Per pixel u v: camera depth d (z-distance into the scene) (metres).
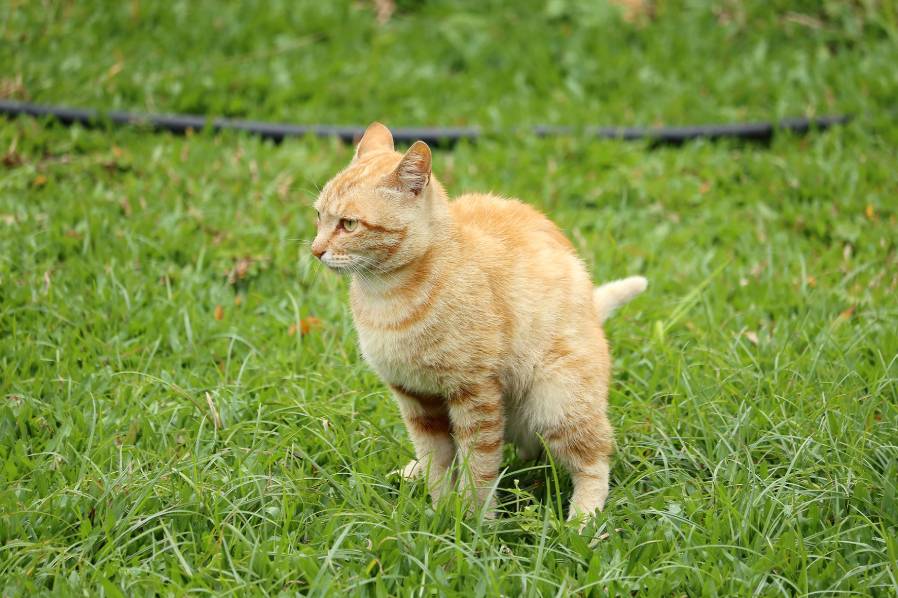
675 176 11.71
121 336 8.66
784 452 7.20
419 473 7.11
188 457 6.99
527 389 6.97
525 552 6.38
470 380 6.59
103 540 6.27
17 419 7.41
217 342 8.67
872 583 5.89
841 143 12.32
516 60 14.37
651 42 14.72
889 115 12.58
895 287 9.52
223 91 13.13
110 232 10.02
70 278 9.23
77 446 7.23
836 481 6.69
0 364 8.14
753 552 6.14
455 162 11.90
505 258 6.80
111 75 12.91
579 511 6.69
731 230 10.73
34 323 8.65
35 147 11.48
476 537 6.05
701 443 7.42
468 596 5.78
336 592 5.70
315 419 7.48
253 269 9.63
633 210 11.17
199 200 10.73
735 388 7.96
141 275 9.47
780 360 8.31
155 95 12.91
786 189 11.31
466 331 6.51
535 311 6.79
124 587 5.79
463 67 14.60
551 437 6.99
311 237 10.22
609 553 6.31
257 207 10.70
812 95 13.13
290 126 12.57
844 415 7.29
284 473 6.79
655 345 8.59
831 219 10.65
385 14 15.64
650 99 13.52
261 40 14.45
